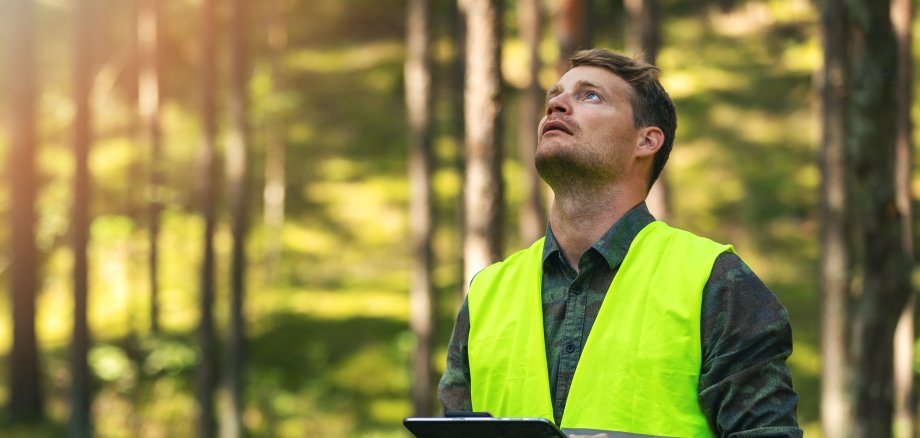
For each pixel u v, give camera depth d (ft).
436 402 69.97
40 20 146.72
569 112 10.40
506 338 10.43
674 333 9.64
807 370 89.35
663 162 10.71
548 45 123.85
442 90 135.54
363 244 122.21
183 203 124.36
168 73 137.08
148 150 106.93
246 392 92.58
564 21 45.14
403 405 91.56
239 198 79.05
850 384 30.45
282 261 119.55
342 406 91.35
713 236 112.98
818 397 84.84
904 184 59.98
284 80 128.26
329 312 110.01
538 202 66.69
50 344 112.47
